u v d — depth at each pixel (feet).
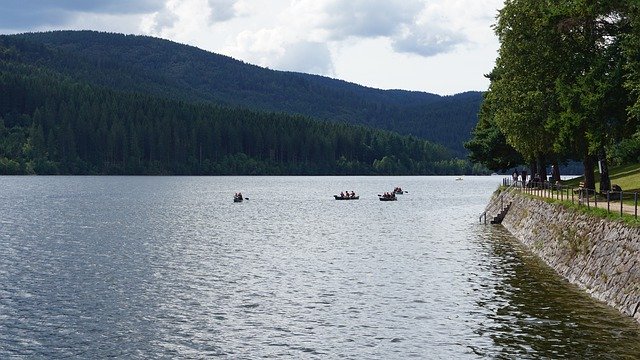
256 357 82.33
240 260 156.76
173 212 306.76
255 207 346.54
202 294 117.70
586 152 166.40
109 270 142.31
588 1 148.56
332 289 121.08
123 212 302.86
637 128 135.74
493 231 210.18
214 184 655.76
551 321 91.97
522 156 271.69
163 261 155.02
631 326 87.25
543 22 159.94
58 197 408.87
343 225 245.65
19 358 82.84
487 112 294.05
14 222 245.86
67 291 120.26
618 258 101.55
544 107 170.09
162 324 97.81
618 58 142.61
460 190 558.15
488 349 81.92
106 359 82.43
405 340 87.86
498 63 195.31
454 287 119.55
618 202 141.08
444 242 184.85
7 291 119.75
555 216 146.00
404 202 388.98
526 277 124.36
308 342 88.12
